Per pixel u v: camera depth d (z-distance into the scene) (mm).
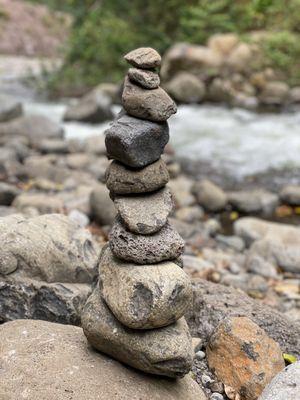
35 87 4211
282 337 1056
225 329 989
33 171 2334
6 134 2781
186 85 3801
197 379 962
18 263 1016
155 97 802
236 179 2537
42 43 6379
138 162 800
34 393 768
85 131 3100
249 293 1489
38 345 860
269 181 2512
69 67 4281
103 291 837
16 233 1040
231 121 3412
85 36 4234
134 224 803
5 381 786
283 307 1440
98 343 841
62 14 6926
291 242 1877
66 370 811
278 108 3740
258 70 4031
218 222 2119
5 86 4223
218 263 1688
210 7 4191
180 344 809
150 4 4273
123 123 809
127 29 4285
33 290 1008
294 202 2270
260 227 1953
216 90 3854
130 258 811
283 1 4199
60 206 1904
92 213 1904
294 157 2781
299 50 4055
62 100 3934
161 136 814
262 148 2906
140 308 784
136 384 817
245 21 4188
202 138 3055
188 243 1852
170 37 4355
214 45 4098
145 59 803
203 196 2209
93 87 4090
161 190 849
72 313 1000
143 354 802
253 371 931
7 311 1008
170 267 817
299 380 800
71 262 1065
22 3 6844
